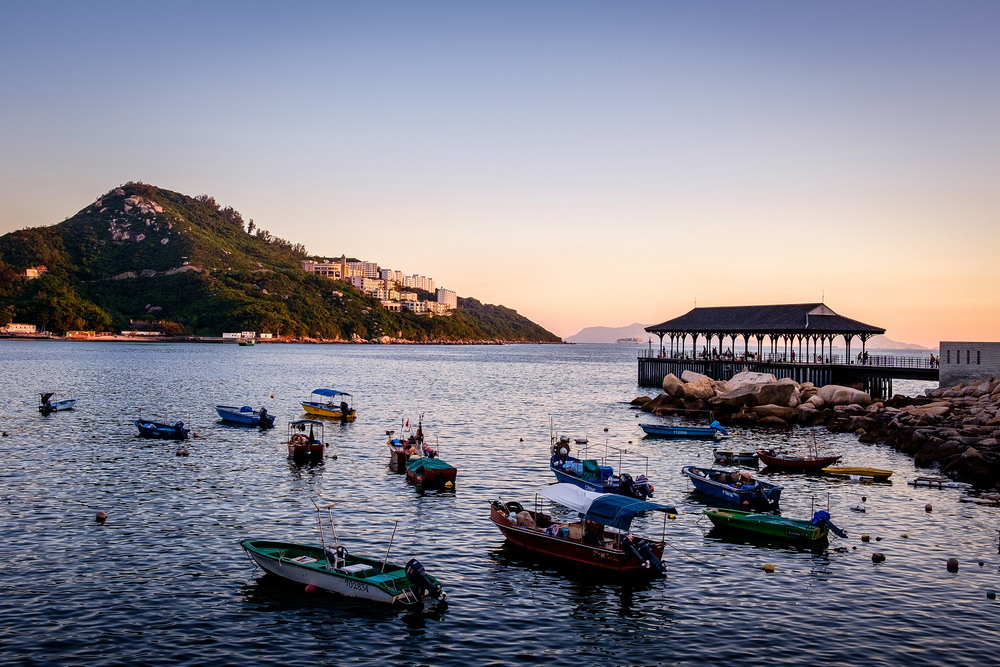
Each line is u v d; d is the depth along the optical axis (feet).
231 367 581.12
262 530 124.67
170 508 137.18
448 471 159.94
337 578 96.22
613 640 86.22
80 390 354.13
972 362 282.97
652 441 235.40
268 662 79.10
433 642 84.79
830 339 369.91
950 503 151.84
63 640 82.38
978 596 100.58
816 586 103.96
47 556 108.78
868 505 149.89
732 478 158.40
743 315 382.83
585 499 115.55
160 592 96.63
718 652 83.51
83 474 164.55
